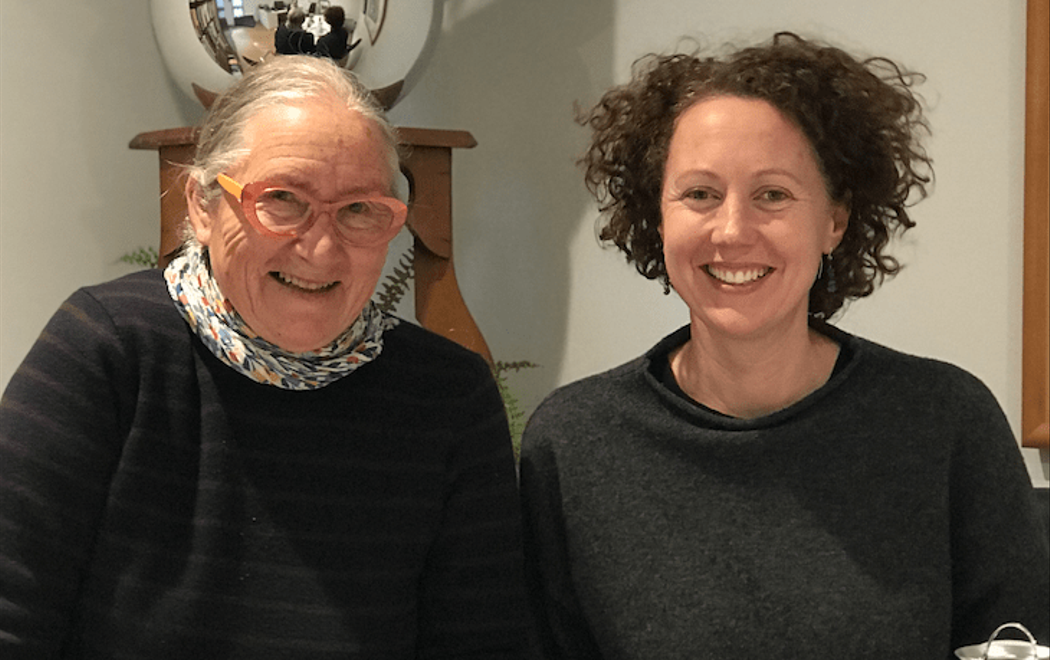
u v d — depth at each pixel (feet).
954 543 4.75
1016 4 6.56
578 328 8.75
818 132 4.47
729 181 4.44
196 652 4.18
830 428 4.69
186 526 4.25
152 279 4.50
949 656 4.71
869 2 7.14
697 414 4.78
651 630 4.65
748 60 4.59
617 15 8.36
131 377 4.24
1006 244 6.65
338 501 4.39
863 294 5.00
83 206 8.73
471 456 4.72
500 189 9.26
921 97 6.48
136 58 9.05
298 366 4.39
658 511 4.76
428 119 9.77
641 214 5.03
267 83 4.20
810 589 4.51
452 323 7.93
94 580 4.14
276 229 4.07
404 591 4.53
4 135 8.24
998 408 4.86
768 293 4.50
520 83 9.05
